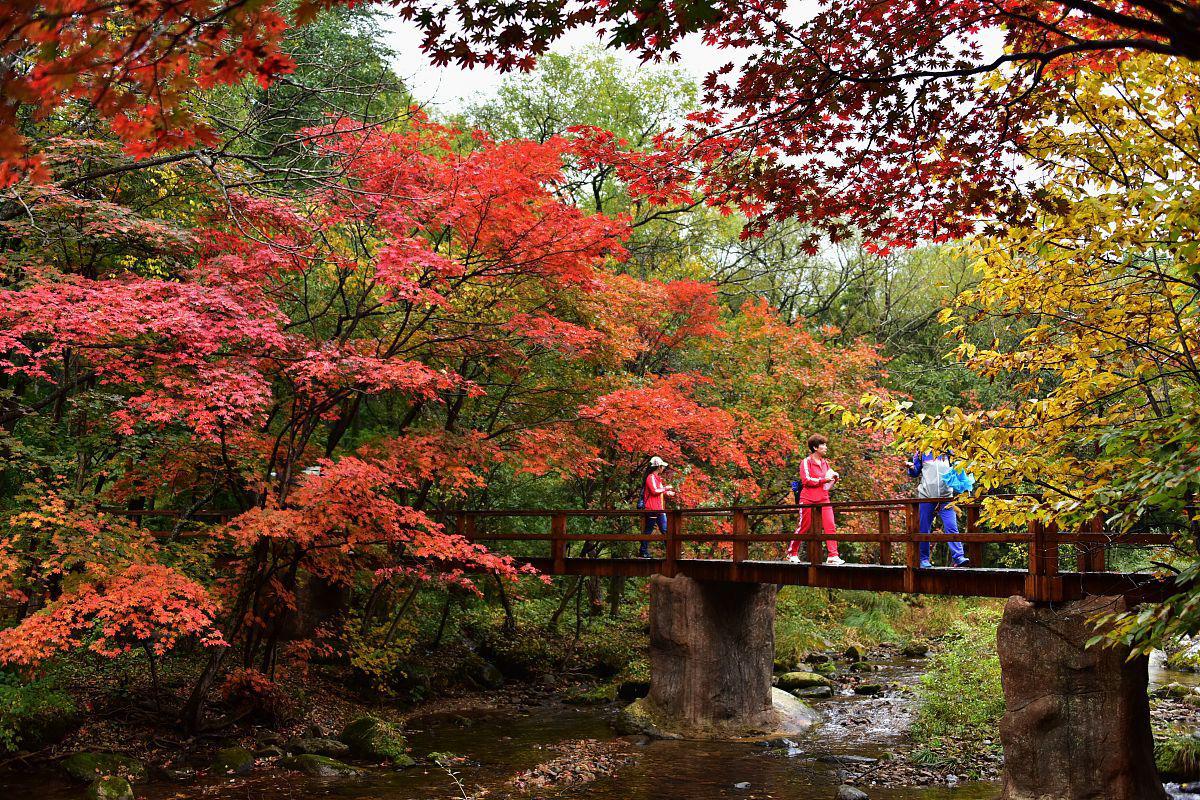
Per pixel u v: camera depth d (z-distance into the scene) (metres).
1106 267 5.56
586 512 13.16
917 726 11.42
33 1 2.17
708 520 18.67
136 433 11.64
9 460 10.21
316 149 10.38
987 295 6.23
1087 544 7.39
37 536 9.80
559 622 18.61
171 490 11.64
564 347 12.22
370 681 13.79
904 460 18.12
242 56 2.52
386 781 9.52
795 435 17.48
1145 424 4.61
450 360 13.55
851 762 10.21
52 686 10.23
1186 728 10.33
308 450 12.07
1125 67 5.20
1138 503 4.56
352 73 14.81
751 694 12.36
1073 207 4.98
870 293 28.70
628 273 21.38
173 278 11.41
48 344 10.16
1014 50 4.49
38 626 8.04
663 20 2.96
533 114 22.80
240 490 11.54
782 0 4.11
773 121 4.65
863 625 20.64
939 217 5.16
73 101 9.89
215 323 9.13
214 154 9.45
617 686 14.87
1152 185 4.34
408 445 11.22
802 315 28.75
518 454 12.57
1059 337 6.72
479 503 17.00
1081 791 7.25
